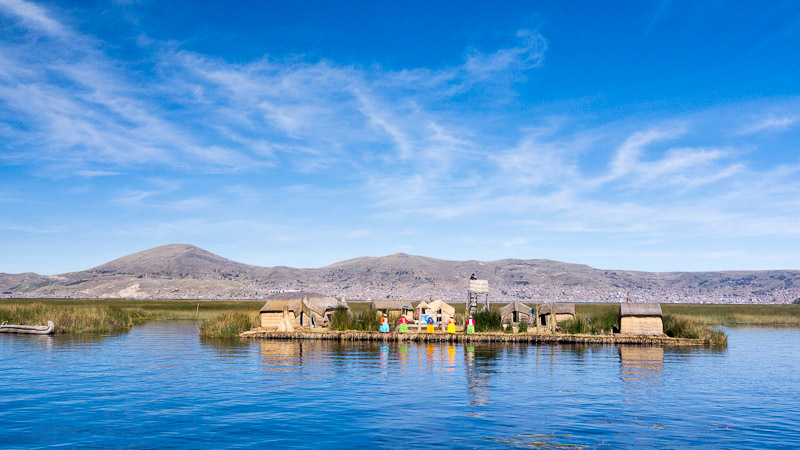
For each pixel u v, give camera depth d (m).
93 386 27.33
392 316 64.75
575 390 26.89
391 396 25.16
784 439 18.61
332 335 53.44
